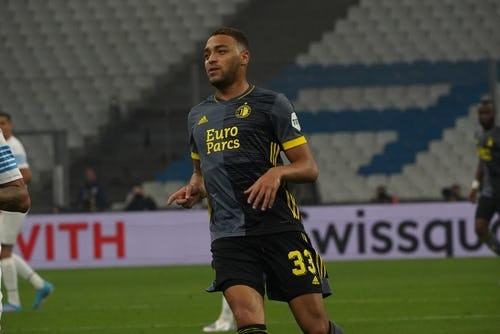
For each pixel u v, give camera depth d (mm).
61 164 56562
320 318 16422
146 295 39688
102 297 39219
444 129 67375
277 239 16453
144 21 77375
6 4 77875
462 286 39812
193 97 59031
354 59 75125
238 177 16547
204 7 78000
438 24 77188
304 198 57625
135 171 62844
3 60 74750
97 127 69062
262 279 16562
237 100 16875
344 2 77750
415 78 63344
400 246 56469
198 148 17078
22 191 15344
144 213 56812
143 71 73750
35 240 56000
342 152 67688
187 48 75500
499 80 64062
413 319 29344
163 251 56812
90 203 58188
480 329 26781
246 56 17125
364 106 68000
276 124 16594
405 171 67562
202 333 27219
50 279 49406
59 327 29344
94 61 74625
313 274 16484
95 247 56406
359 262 55500
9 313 33406
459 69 63031
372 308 32719
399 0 77812
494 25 77500
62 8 77938
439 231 56406
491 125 38344
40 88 71188
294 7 77500
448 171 67312
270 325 28578
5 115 32500
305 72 64688
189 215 56969
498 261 53312
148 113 62094
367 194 67062
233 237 16578
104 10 78000
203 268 54469
